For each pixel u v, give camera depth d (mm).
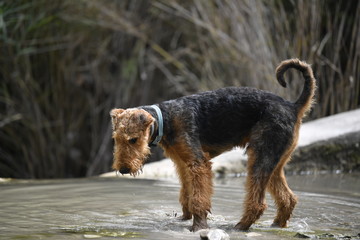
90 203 6176
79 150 12773
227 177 8477
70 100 12609
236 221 5531
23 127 12070
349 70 10211
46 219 5340
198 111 5547
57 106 12320
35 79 12180
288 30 10406
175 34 13711
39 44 11914
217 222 5480
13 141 12039
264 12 10641
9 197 6484
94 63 12844
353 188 7430
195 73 13352
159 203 6242
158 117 5383
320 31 10484
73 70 12539
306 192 7055
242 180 8141
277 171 5551
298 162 8961
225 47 11484
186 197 5570
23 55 11617
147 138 5133
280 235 4953
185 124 5402
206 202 5156
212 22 11617
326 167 9070
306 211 5941
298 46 10141
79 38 12320
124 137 4988
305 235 4863
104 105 13000
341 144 9070
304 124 9977
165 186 7320
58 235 4684
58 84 12281
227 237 4672
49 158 12188
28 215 5496
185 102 5570
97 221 5324
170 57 12875
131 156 5012
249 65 10672
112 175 8578
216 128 5582
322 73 10500
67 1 11789
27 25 11500
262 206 5238
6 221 5191
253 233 5023
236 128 5582
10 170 12266
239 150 9266
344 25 10836
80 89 12797
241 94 5586
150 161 12641
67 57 12406
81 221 5305
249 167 5387
